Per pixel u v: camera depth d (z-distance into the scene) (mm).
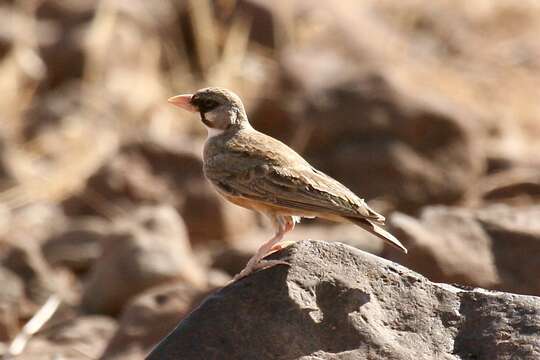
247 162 9258
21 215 18438
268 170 9133
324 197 8883
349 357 8258
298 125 18859
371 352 8273
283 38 24250
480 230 12492
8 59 23078
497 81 23438
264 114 19234
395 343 8328
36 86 23109
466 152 18094
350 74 19516
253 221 17438
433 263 12109
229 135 9633
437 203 17828
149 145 18141
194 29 24344
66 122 21688
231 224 17047
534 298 8547
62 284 15391
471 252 12250
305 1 25219
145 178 17859
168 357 8297
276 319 8398
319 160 18438
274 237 9117
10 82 22641
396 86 18672
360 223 8836
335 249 8758
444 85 22859
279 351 8320
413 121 18203
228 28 24266
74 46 23234
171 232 15117
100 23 23734
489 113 21281
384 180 17922
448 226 12531
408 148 18062
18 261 15125
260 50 24094
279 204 9039
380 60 23828
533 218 12719
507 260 12242
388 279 8656
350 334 8367
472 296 8594
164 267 14438
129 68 23500
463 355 8305
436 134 18141
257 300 8469
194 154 17891
